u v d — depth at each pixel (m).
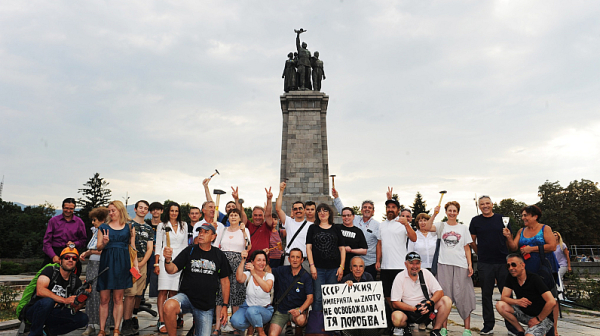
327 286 7.37
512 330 7.69
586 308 12.77
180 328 8.56
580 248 49.72
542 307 6.93
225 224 10.05
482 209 8.68
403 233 8.52
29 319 7.04
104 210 8.41
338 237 7.85
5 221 63.12
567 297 13.82
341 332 7.39
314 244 7.68
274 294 7.54
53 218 8.78
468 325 7.97
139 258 8.51
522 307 7.09
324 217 7.84
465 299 8.05
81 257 7.78
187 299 6.72
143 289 8.59
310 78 30.67
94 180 58.66
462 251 8.27
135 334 7.99
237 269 7.46
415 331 8.41
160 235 8.26
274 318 7.23
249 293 7.34
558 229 57.47
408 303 7.52
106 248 7.49
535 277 6.97
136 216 8.81
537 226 7.91
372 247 9.12
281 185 9.00
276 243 10.11
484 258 8.48
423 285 7.49
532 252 7.79
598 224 57.50
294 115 28.89
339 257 7.75
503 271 8.33
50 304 6.88
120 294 7.48
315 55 30.73
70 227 8.88
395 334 7.67
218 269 7.03
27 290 7.24
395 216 8.66
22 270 36.91
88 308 8.18
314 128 28.67
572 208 58.53
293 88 30.06
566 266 13.12
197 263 6.82
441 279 8.30
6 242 60.41
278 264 9.95
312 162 28.06
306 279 7.31
